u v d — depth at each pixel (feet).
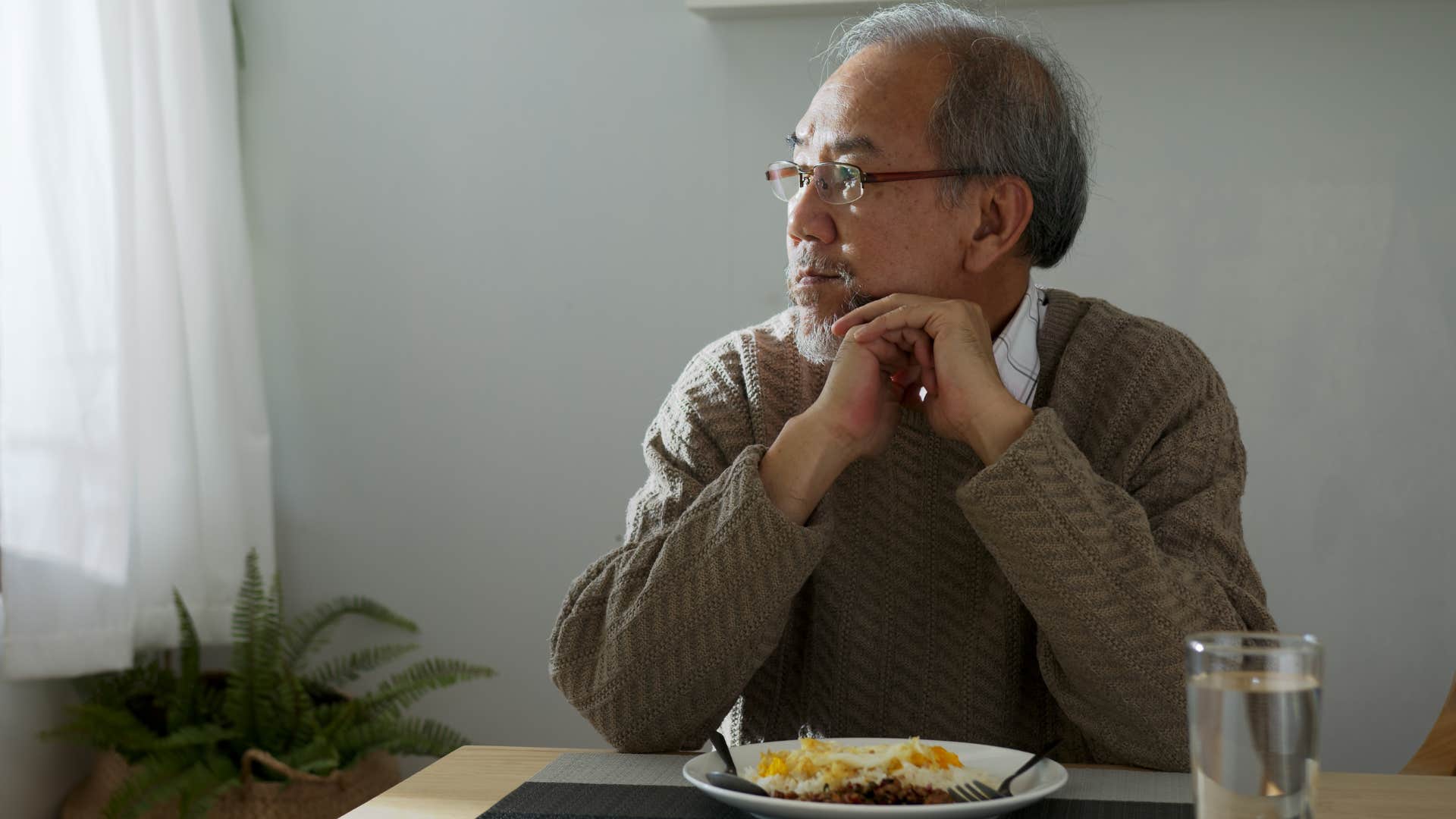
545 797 2.66
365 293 8.52
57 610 6.79
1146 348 3.92
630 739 3.34
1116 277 7.72
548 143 8.30
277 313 8.61
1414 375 7.46
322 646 8.61
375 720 7.72
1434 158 7.43
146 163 7.57
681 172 8.16
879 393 3.54
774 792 2.48
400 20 8.43
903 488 3.92
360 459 8.56
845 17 7.91
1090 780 2.81
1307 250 7.55
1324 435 7.54
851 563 3.94
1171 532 3.48
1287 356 7.57
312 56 8.52
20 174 6.80
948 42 3.86
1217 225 7.62
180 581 7.68
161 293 7.61
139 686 7.64
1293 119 7.55
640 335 8.23
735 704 4.10
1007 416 3.31
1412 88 7.44
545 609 8.38
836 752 2.56
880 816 2.25
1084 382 3.94
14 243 6.76
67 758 7.65
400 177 8.46
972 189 3.78
